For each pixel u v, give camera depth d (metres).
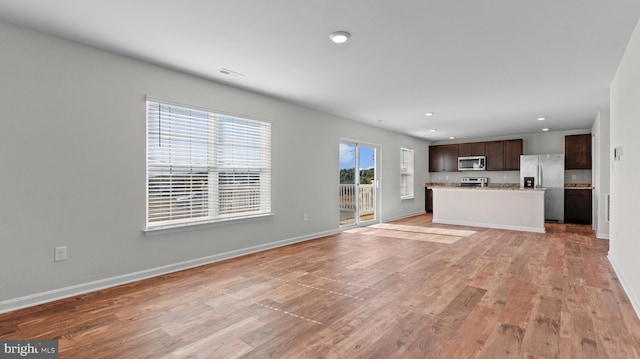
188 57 3.13
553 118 6.12
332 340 2.04
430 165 9.59
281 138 4.80
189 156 3.69
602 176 5.41
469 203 6.98
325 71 3.53
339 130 6.02
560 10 2.22
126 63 3.12
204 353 1.89
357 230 6.33
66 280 2.76
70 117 2.77
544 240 5.31
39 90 2.61
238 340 2.04
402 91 4.28
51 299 2.67
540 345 1.97
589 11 2.23
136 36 2.68
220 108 3.95
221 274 3.42
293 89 4.21
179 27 2.52
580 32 2.56
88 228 2.89
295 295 2.82
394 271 3.54
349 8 2.22
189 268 3.65
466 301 2.69
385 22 2.42
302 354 1.88
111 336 2.08
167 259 3.47
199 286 3.04
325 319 2.34
